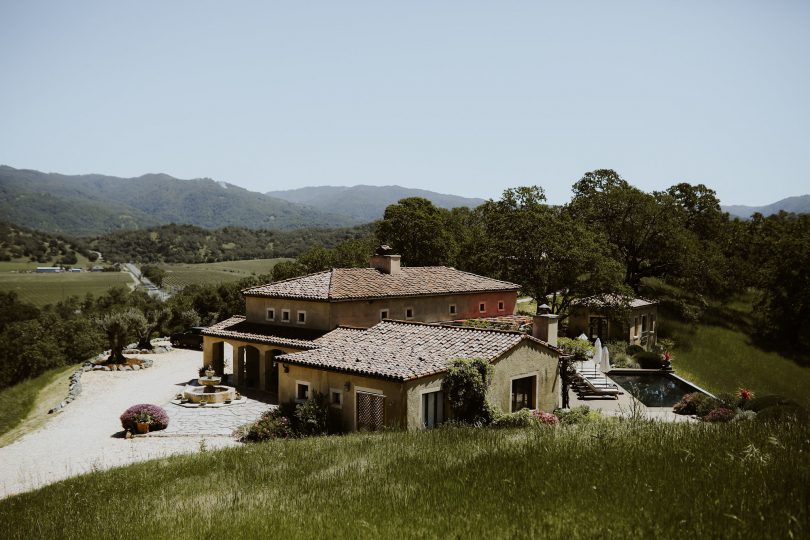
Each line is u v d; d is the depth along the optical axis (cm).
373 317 3275
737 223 8475
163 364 4062
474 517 761
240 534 827
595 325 5150
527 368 2305
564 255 4750
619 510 704
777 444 882
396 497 921
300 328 3180
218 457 1606
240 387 3238
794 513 623
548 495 809
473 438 1436
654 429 1173
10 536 1050
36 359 6347
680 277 6203
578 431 1288
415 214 6750
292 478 1223
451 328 2494
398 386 1973
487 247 5366
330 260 7100
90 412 2775
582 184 6862
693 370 4728
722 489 728
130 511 1107
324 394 2244
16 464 2011
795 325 6103
